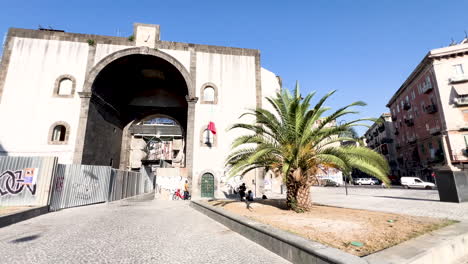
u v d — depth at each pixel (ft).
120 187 68.44
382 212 29.09
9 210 31.35
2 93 63.77
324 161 30.48
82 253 16.66
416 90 114.62
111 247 18.24
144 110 96.63
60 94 67.31
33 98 65.36
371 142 203.82
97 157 72.59
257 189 69.10
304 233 17.97
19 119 63.26
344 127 29.99
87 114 66.28
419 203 41.01
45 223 28.68
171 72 82.84
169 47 76.74
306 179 31.04
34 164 39.04
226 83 77.51
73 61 69.92
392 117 151.43
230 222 25.81
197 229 25.50
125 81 90.33
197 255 16.22
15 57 67.05
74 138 64.64
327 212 29.35
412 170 125.29
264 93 82.43
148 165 139.74
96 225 27.63
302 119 30.48
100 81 73.10
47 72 67.87
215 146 71.72
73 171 46.19
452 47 93.35
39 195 38.09
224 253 16.66
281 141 33.45
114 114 85.46
